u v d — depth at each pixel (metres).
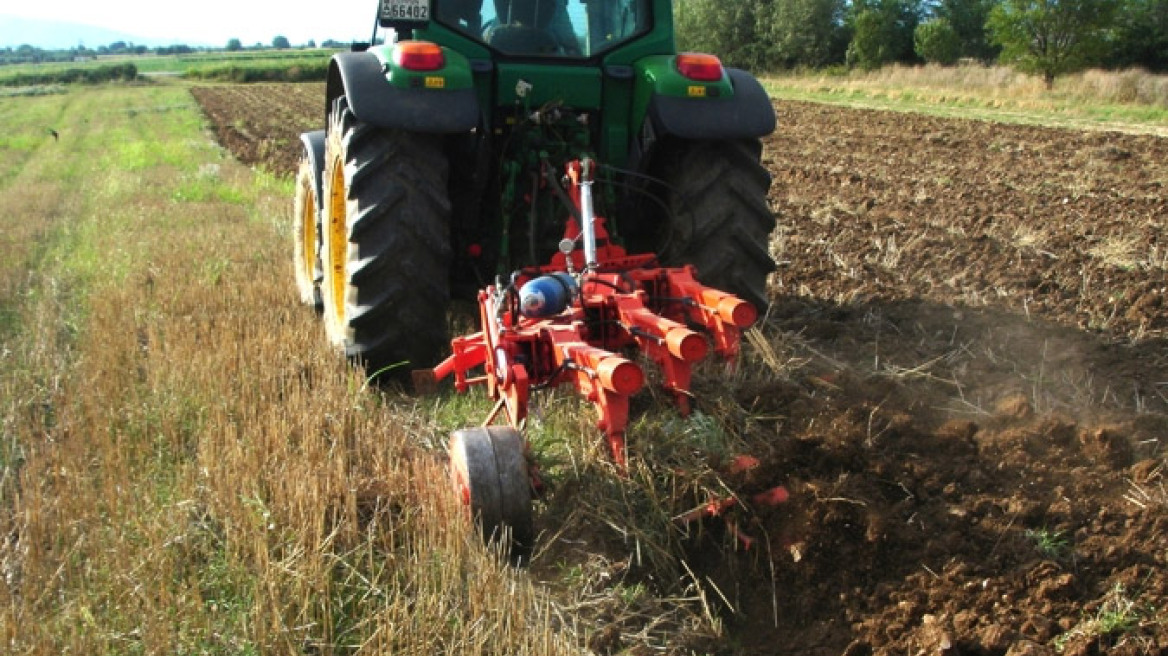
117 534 3.34
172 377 4.61
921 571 3.30
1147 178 11.38
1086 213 9.18
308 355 4.96
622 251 4.43
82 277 7.46
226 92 41.19
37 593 3.10
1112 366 5.09
